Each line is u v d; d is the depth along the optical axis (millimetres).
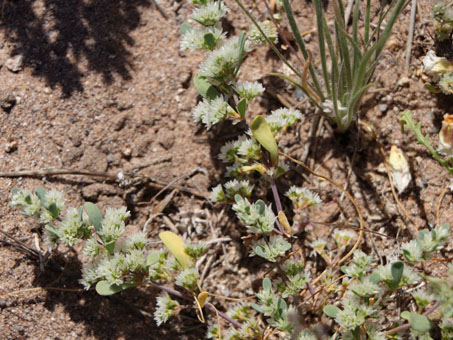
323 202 219
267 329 208
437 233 181
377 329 187
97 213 190
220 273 216
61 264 211
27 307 206
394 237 215
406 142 220
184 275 191
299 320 199
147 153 223
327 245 216
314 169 223
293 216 219
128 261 189
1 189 215
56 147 221
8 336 203
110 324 208
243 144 199
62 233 191
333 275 203
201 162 223
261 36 217
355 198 219
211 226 219
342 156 223
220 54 195
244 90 199
